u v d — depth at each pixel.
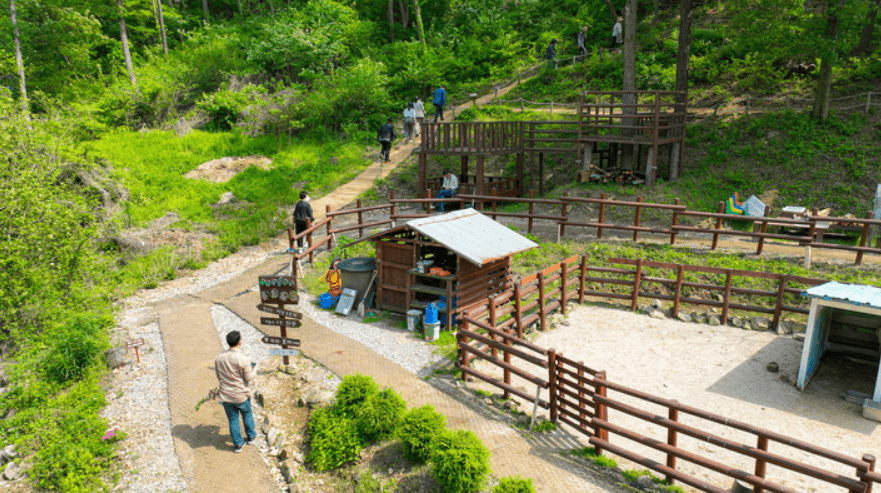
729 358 9.76
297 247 15.18
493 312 9.46
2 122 12.07
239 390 6.98
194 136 27.42
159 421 7.79
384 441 7.04
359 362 9.21
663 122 18.94
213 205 20.42
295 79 32.75
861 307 7.76
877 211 13.48
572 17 36.66
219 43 33.75
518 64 33.56
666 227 16.41
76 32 30.20
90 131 25.61
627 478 6.26
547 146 23.00
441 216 11.22
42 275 10.54
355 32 35.31
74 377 8.84
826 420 7.72
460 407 7.85
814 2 25.73
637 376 9.12
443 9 43.22
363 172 24.44
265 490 6.48
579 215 17.80
